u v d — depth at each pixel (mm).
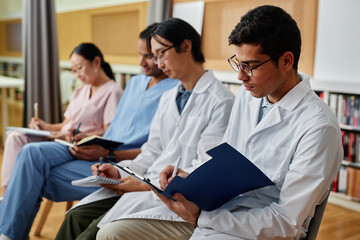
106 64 2586
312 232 1249
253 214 1178
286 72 1221
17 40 7207
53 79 4406
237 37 1158
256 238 1143
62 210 2811
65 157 2092
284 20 1149
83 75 2488
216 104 1707
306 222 1235
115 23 5195
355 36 2953
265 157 1280
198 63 1794
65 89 5496
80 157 2102
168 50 1721
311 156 1121
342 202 3141
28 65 4277
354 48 2967
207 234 1199
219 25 3713
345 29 3010
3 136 4727
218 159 1079
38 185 1969
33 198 1949
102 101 2500
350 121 3090
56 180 2027
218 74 3826
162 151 1901
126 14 4984
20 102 7020
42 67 4312
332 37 3098
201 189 1143
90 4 5633
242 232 1157
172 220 1401
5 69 7719
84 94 2604
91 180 1617
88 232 1561
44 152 1999
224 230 1175
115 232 1395
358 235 2600
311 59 3213
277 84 1195
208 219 1199
